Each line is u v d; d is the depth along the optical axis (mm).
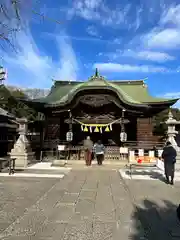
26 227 4535
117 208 5898
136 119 21188
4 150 23094
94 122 19281
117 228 4582
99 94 19203
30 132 22641
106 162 16234
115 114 19844
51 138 20719
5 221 4848
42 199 6645
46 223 4773
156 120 33406
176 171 13039
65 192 7566
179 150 13625
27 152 14695
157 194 7445
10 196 6938
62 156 18344
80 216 5254
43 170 12672
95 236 4184
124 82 26047
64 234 4238
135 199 6801
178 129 20969
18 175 10805
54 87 26609
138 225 4758
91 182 9406
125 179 10188
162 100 21109
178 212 3789
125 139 18594
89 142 15133
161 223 4883
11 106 37812
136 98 22812
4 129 23641
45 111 20781
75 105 19234
